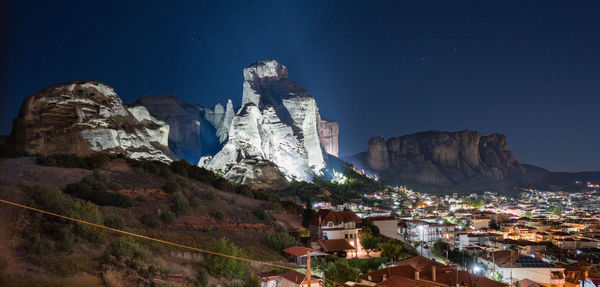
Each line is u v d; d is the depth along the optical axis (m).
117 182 83.00
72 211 51.34
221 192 102.69
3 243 41.53
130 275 40.00
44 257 40.78
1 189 52.34
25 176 73.31
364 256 86.50
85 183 74.44
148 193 81.88
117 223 56.81
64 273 37.91
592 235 135.12
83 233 48.72
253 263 59.69
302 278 50.81
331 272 57.25
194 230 71.81
